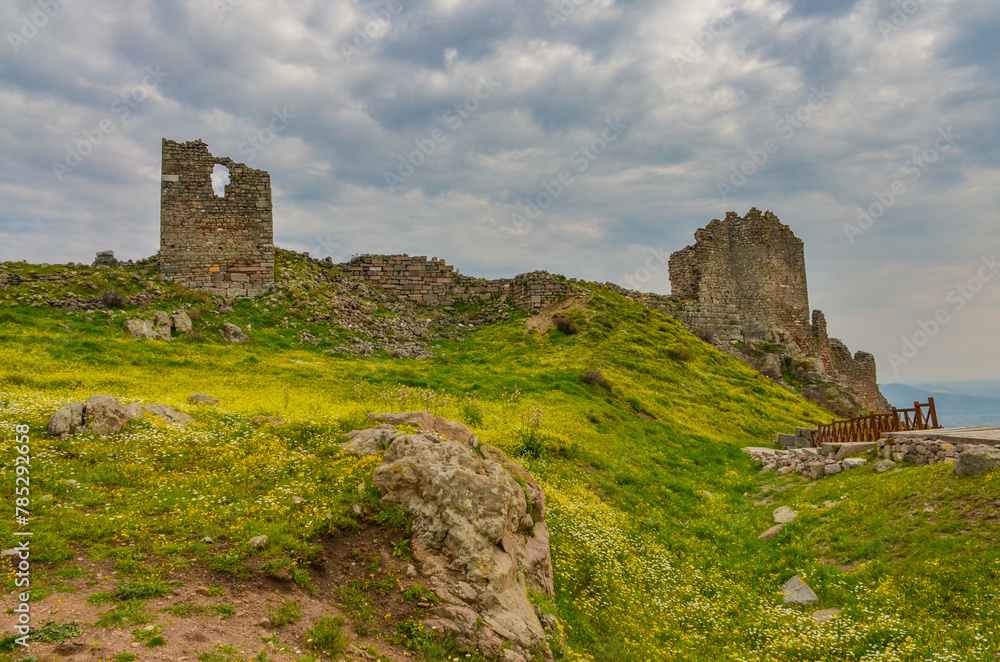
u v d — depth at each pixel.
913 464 17.56
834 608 12.36
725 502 20.08
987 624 10.48
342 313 39.94
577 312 43.75
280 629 8.09
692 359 41.41
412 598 9.13
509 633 9.03
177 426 15.46
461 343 41.34
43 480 11.48
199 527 10.05
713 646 11.30
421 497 10.59
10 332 27.25
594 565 13.05
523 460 19.12
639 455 23.98
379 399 23.86
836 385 48.56
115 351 26.64
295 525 10.16
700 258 55.34
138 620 7.64
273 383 24.97
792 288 55.94
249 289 39.34
